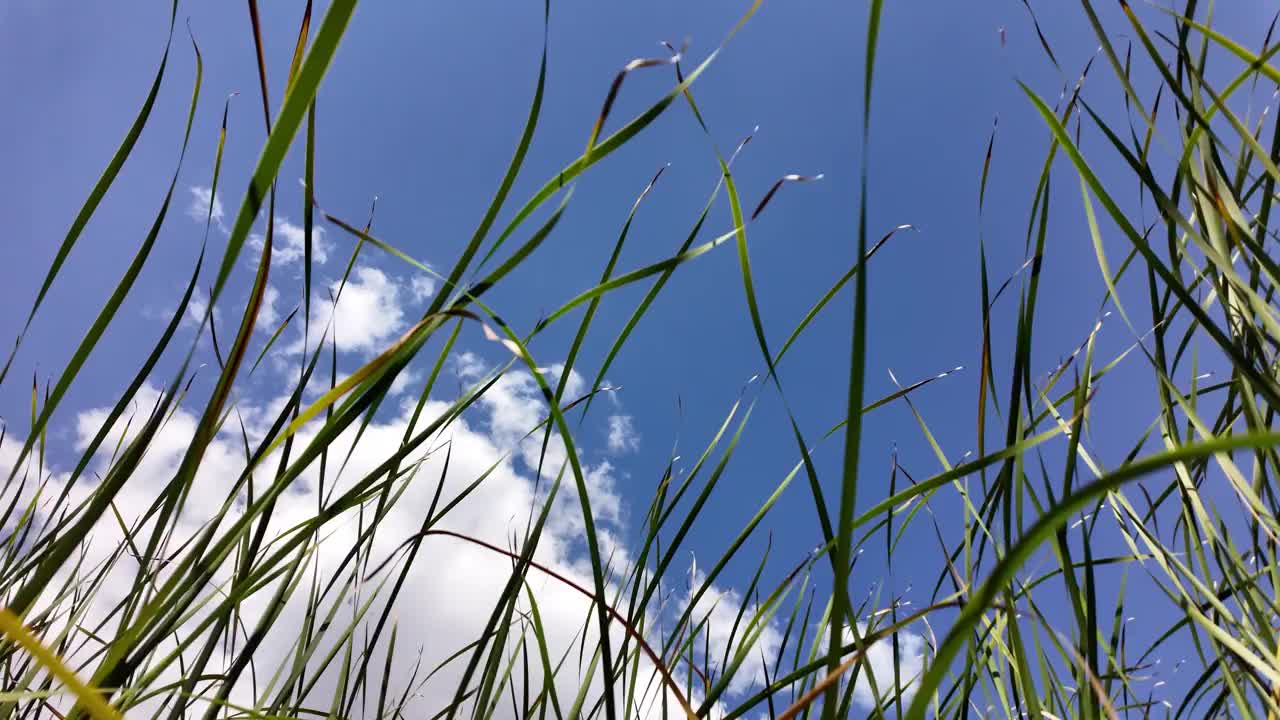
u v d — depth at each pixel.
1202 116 0.72
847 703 0.79
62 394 0.60
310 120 0.64
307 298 0.70
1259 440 0.32
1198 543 0.77
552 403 0.62
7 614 0.41
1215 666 0.81
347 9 0.47
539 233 0.65
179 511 0.56
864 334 0.39
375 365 0.65
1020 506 0.74
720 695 0.80
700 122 0.69
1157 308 0.76
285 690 0.83
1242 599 0.76
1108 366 0.85
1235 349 0.58
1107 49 0.67
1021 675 0.74
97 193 0.61
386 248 0.64
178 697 0.75
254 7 0.49
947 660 0.36
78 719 0.63
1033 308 0.75
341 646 0.88
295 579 0.82
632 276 0.72
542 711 0.96
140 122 0.61
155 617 0.63
